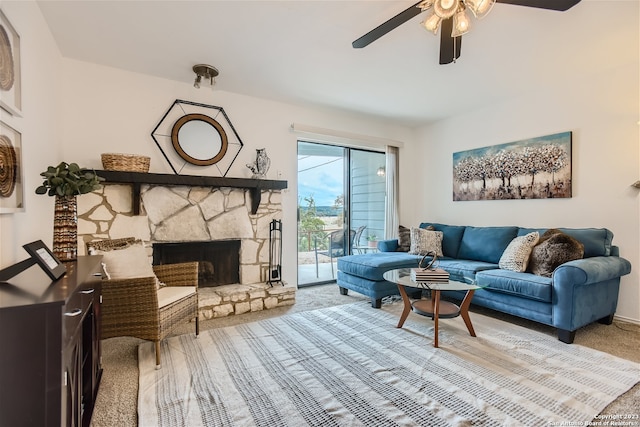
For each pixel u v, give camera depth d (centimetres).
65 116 275
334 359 217
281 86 338
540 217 353
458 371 200
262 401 169
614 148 299
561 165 333
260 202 367
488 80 324
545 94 346
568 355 221
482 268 317
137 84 306
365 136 452
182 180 302
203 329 273
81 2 200
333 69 298
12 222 156
